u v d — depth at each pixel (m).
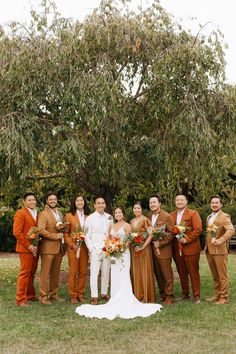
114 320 6.83
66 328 6.37
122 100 8.86
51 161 8.46
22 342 5.76
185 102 8.71
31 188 10.78
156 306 7.49
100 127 8.41
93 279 7.98
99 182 9.79
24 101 8.30
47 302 7.98
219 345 5.58
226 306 7.61
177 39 9.29
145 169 9.54
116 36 8.91
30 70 8.59
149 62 9.16
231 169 10.25
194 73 9.00
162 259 8.00
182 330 6.24
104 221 8.31
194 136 8.43
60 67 8.66
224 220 8.01
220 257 7.90
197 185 9.98
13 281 10.60
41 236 8.09
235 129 9.18
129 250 7.87
